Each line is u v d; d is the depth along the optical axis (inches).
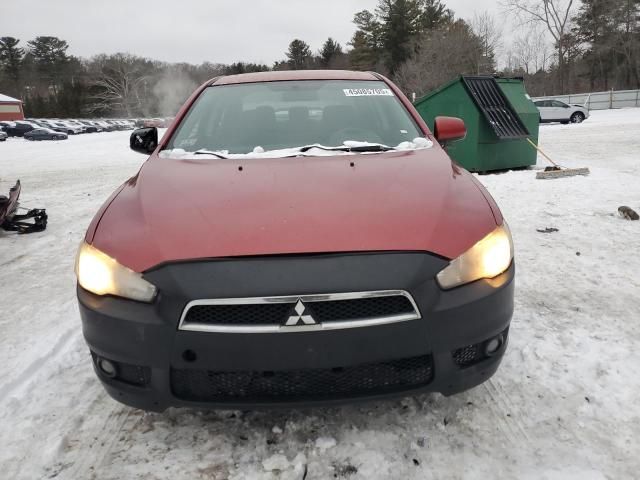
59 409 88.3
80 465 74.3
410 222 70.9
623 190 257.6
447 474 69.9
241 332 63.7
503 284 72.1
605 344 103.0
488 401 85.6
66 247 203.9
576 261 155.0
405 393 68.6
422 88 1673.2
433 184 82.0
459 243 69.9
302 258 65.1
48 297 146.3
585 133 647.1
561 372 93.6
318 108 117.5
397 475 69.9
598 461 71.5
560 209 223.3
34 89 3818.9
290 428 79.6
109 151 822.5
